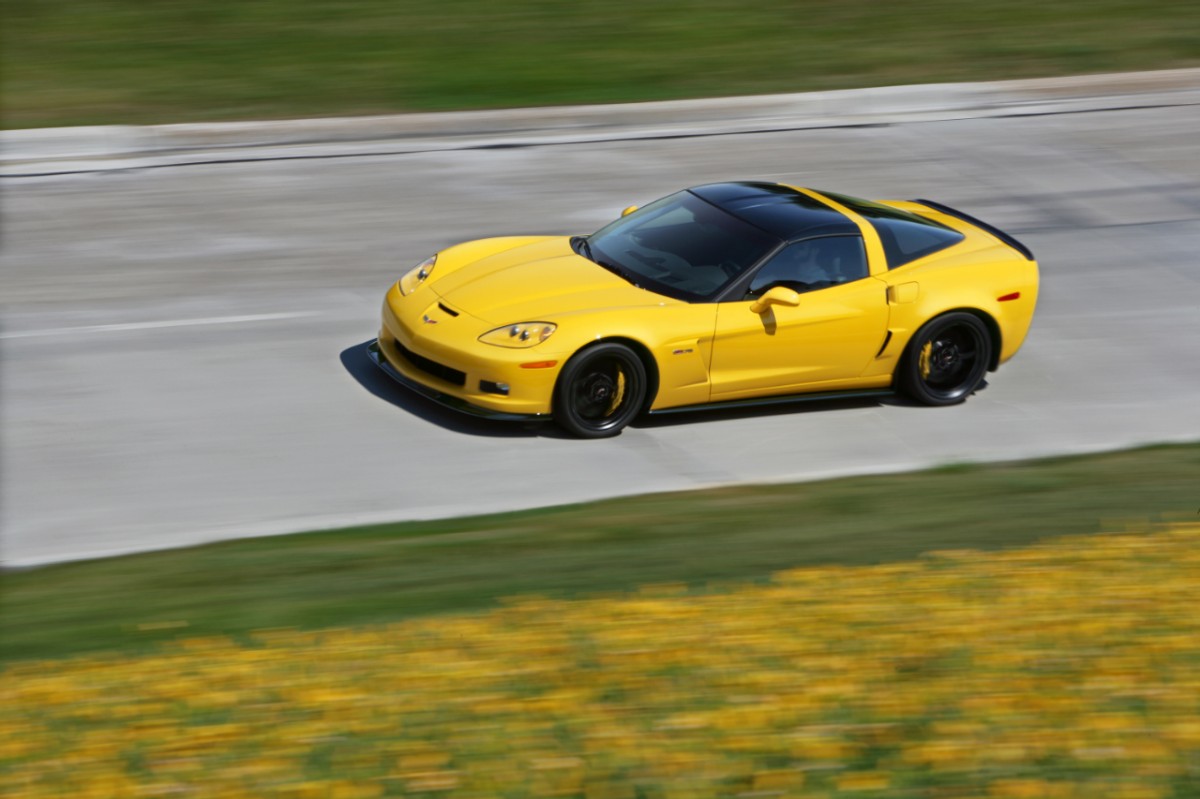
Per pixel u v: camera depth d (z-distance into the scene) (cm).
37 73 5172
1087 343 3403
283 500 2333
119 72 5244
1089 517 2298
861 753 1396
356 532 2214
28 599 1900
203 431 2584
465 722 1474
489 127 4909
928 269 2938
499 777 1348
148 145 4516
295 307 3297
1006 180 4709
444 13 6188
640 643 1697
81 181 4191
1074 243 4131
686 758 1384
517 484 2462
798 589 1912
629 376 2670
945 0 6900
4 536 2144
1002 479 2558
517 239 3031
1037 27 6575
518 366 2550
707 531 2233
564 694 1545
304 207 4081
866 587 1919
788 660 1639
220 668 1631
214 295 3347
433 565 2050
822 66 5875
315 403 2750
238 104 4969
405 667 1627
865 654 1658
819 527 2258
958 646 1675
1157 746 1403
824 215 2916
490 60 5650
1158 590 1886
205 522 2231
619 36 6069
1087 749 1398
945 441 2822
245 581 1973
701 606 1836
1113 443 2839
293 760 1390
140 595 1917
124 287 3362
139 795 1323
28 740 1448
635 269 2820
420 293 2773
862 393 2970
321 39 5762
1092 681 1564
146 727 1473
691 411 2822
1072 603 1834
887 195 4488
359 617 1834
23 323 3080
